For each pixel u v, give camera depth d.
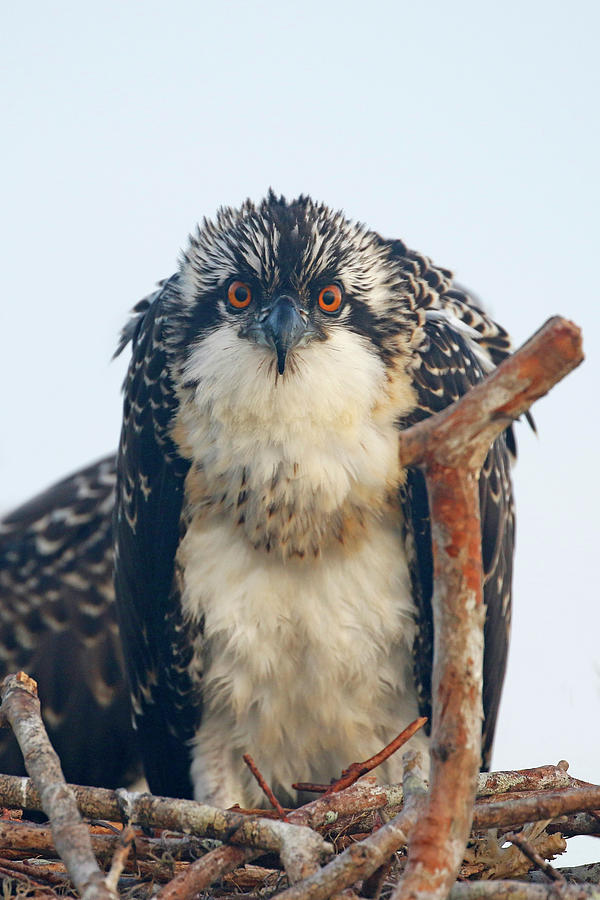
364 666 10.72
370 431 10.58
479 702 6.59
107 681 13.80
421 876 6.47
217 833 7.96
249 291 10.73
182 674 10.99
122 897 8.34
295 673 10.79
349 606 10.65
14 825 8.66
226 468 10.58
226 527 10.75
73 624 13.83
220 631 10.73
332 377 10.38
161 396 11.00
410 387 10.84
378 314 10.90
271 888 8.69
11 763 13.19
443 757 6.55
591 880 8.80
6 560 13.91
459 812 6.55
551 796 8.02
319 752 11.10
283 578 10.66
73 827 7.53
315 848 7.73
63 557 13.88
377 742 10.98
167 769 11.48
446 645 6.49
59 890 8.51
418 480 10.58
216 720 11.12
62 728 13.80
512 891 7.14
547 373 6.06
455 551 6.39
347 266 10.80
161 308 11.32
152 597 11.17
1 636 13.80
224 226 11.23
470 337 11.64
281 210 11.14
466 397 6.21
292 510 10.50
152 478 11.10
